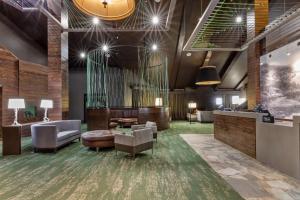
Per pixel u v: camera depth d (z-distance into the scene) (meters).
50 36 9.05
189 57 12.55
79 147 6.32
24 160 4.92
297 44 5.69
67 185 3.43
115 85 13.45
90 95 11.69
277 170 4.08
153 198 2.95
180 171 4.07
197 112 14.52
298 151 3.57
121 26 9.22
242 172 3.98
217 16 7.08
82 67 13.94
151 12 8.37
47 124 6.20
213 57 12.50
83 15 8.91
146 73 12.98
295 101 5.80
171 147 6.22
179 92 16.67
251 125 5.06
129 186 3.37
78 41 10.98
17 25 9.79
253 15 7.39
